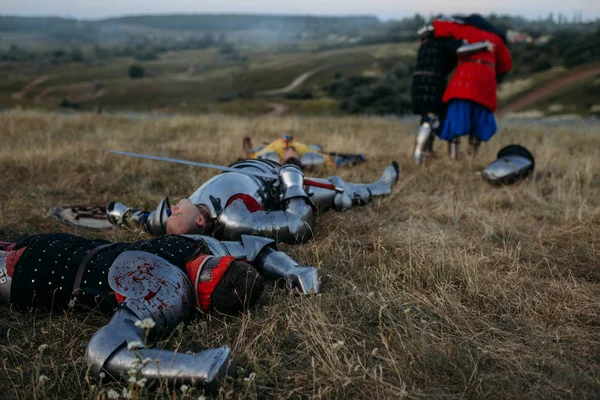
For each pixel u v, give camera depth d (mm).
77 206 5664
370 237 4793
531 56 107188
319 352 2990
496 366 2891
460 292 3629
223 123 13039
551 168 7332
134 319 2887
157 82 162250
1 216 5180
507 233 4887
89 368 2674
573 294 3600
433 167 7617
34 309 3473
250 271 3314
